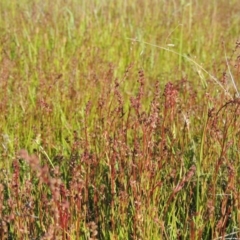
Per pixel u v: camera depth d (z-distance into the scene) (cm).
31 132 459
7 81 546
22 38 733
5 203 331
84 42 706
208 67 650
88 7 859
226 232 333
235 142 384
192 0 950
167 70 663
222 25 841
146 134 319
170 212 327
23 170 388
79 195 289
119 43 747
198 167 360
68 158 396
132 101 348
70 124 487
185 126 394
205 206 339
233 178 323
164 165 366
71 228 284
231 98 414
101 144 393
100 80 554
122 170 337
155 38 760
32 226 300
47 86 533
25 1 909
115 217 321
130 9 895
